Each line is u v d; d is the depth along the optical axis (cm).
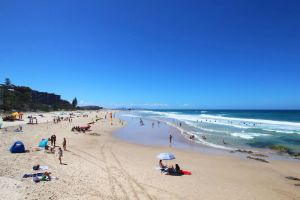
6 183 1435
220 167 2205
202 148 3130
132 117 10738
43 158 2189
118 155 2548
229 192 1555
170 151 2902
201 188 1611
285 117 10156
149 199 1377
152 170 1997
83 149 2798
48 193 1341
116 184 1598
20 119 6444
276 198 1470
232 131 4962
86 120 7594
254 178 1891
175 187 1605
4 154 2244
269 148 3183
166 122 7419
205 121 7812
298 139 3912
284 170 2136
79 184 1541
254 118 9569
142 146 3212
